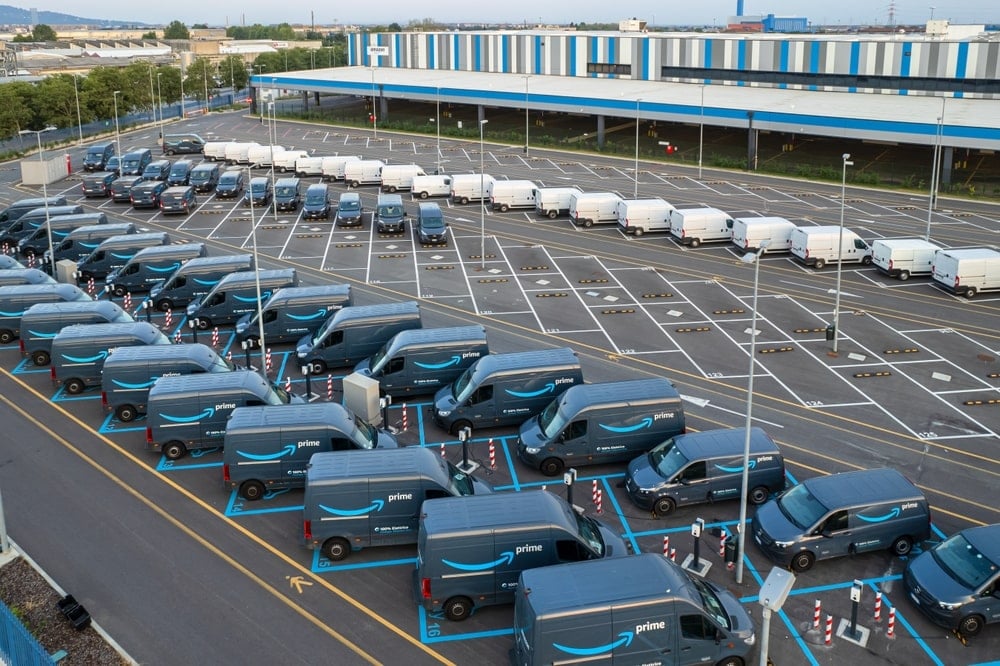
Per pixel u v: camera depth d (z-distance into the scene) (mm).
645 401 27828
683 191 71188
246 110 135875
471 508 21391
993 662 19469
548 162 84625
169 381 29250
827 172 76375
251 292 40844
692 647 18391
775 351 37719
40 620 20734
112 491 26859
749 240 51938
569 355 31484
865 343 38594
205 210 66375
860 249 50031
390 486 23031
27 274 42906
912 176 74062
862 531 22906
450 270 49938
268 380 32625
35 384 35344
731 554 22516
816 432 30312
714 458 25516
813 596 21812
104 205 68438
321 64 177375
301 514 25594
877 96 90625
